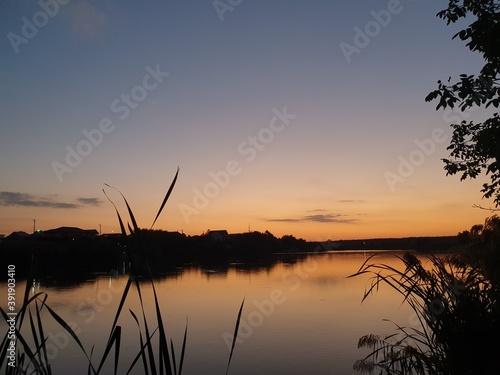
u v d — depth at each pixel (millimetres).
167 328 22016
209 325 23406
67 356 14859
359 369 3387
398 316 16938
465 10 4863
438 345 2799
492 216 4148
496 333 2576
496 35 4188
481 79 4656
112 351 15828
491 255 3152
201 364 15742
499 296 2764
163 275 54750
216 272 60125
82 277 36562
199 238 70312
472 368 2539
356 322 18906
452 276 2814
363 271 2803
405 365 2908
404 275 2812
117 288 33375
